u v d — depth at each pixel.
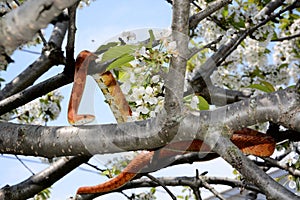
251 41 7.15
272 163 4.70
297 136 3.74
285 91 2.83
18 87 4.84
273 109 2.78
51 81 4.16
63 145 2.77
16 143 2.87
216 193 4.90
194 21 3.34
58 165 4.10
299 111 2.77
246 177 2.87
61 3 1.62
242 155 2.83
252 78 7.11
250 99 2.83
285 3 6.59
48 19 1.65
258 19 5.49
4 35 1.66
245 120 2.79
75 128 2.77
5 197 4.14
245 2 5.61
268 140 3.12
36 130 2.88
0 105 4.31
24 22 1.63
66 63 3.93
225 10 5.49
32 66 4.85
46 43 4.74
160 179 5.07
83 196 4.67
